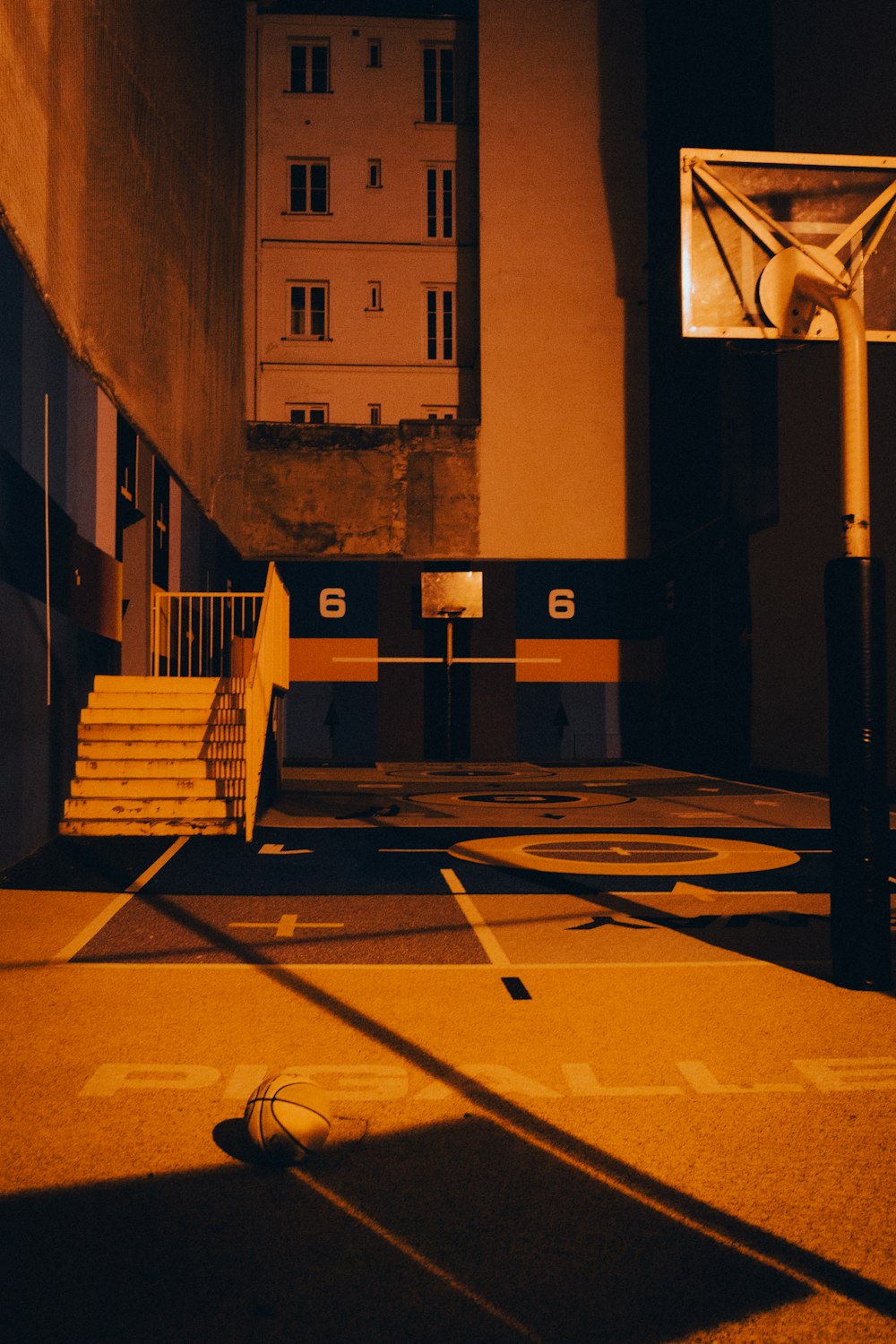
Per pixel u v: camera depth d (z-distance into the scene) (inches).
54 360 368.2
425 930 236.7
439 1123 127.0
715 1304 89.2
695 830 421.4
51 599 364.2
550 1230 101.3
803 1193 109.5
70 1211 104.5
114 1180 111.3
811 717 657.0
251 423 903.7
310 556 904.9
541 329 927.7
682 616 864.9
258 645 414.3
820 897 277.4
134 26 489.4
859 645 186.2
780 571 700.7
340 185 970.7
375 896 276.4
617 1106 132.6
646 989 187.6
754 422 741.9
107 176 441.4
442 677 919.7
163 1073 143.5
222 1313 87.1
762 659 729.0
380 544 909.8
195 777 394.0
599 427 927.7
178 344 601.3
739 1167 115.6
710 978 195.9
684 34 853.2
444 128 977.5
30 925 240.1
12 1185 110.0
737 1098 135.2
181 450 613.0
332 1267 94.5
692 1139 122.8
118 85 460.1
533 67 941.2
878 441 564.7
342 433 911.0
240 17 867.4
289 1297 89.4
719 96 789.2
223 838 378.9
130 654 517.3
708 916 253.3
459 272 973.2
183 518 622.5
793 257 190.1
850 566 185.6
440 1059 149.5
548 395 925.2
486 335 923.4
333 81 975.6
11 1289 90.4
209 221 706.2
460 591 916.0
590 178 936.9
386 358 965.8
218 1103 132.7
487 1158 117.3
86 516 413.1
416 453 914.7
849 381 186.1
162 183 554.3
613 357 931.3
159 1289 90.6
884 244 194.1
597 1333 84.8
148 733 404.8
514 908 261.9
